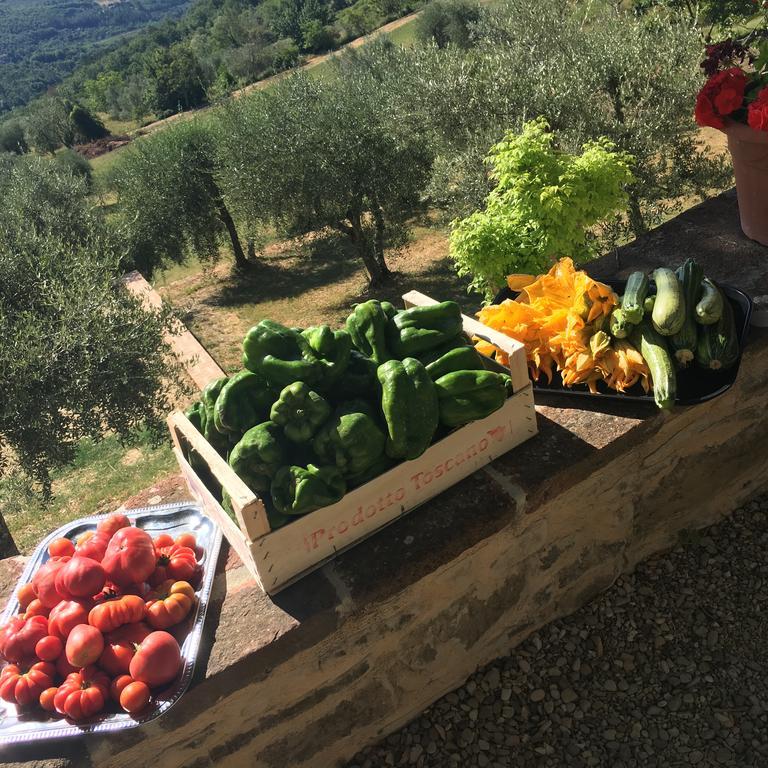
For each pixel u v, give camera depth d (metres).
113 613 1.91
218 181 16.05
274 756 2.20
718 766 2.29
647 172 10.48
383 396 2.09
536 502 2.35
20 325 7.02
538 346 2.71
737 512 3.16
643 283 2.60
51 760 1.82
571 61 11.07
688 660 2.59
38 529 8.97
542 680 2.58
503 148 5.82
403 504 2.27
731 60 3.78
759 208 3.31
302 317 15.22
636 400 2.61
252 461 2.04
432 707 2.54
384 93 14.26
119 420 7.39
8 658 1.94
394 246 15.98
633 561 2.92
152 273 18.44
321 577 2.14
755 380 2.87
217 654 1.97
